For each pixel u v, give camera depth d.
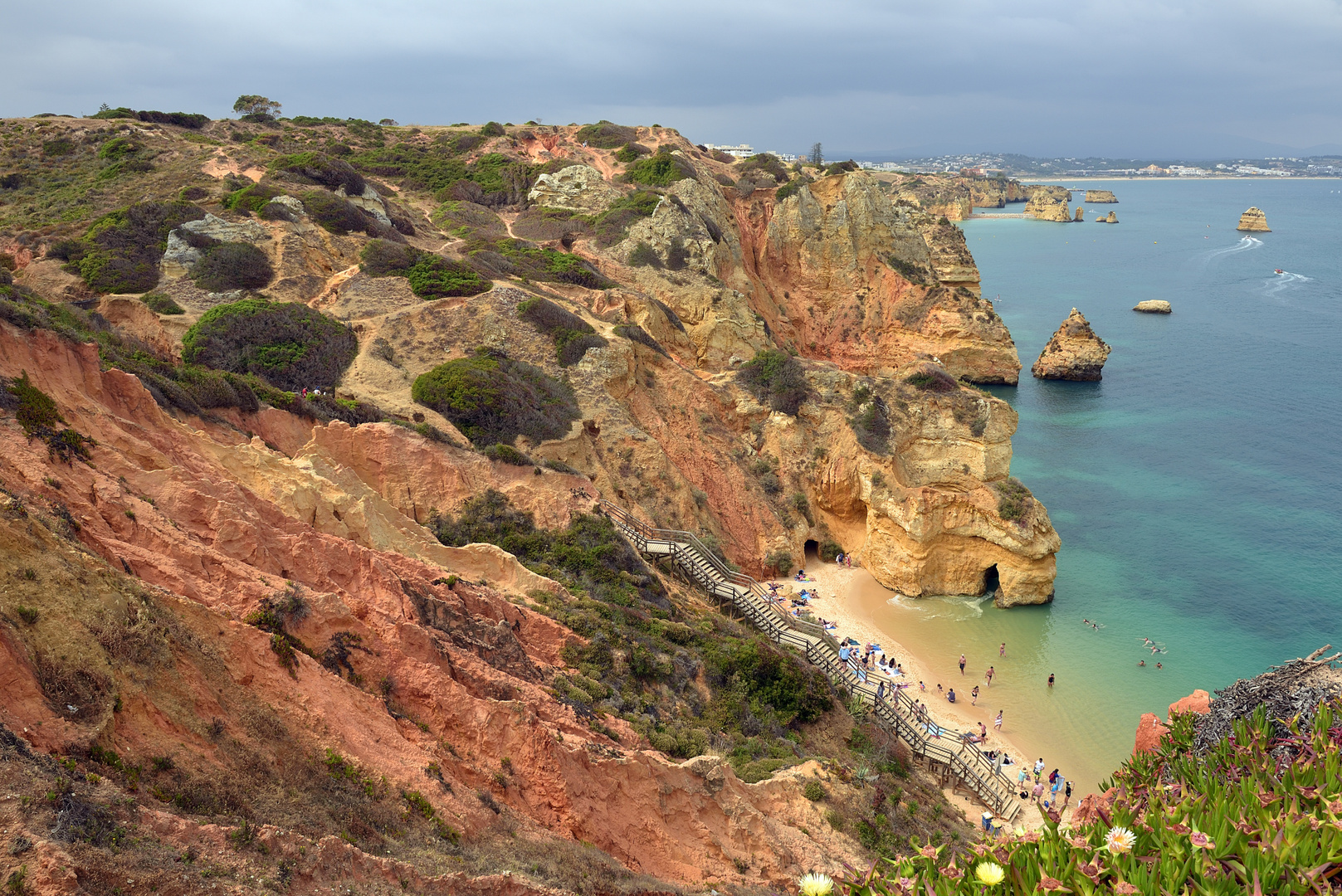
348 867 12.65
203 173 74.31
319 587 22.75
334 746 16.02
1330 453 78.56
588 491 44.94
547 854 16.64
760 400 61.09
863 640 50.03
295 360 49.81
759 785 25.44
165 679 14.21
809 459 59.25
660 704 30.11
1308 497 69.31
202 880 10.48
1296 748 9.31
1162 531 64.06
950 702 44.66
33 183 74.19
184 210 61.19
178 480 22.66
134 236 58.72
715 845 21.06
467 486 41.38
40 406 21.67
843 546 59.44
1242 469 75.44
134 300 53.38
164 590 16.34
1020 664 48.00
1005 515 53.44
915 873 8.06
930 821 30.02
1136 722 43.25
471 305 57.12
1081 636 50.69
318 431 39.81
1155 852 7.36
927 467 56.31
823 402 60.06
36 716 11.78
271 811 13.38
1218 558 59.72
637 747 24.50
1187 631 51.06
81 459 21.41
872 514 56.34
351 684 18.39
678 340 71.31
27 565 13.77
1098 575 57.84
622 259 79.00
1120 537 63.31
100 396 27.31
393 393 49.38
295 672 17.03
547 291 64.12
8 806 9.69
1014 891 7.28
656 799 20.97
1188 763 9.85
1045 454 79.69
